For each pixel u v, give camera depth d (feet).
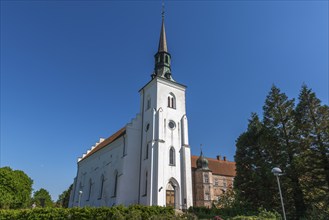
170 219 76.59
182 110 142.92
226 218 87.40
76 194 200.34
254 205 102.63
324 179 95.45
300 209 94.32
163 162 121.49
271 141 105.60
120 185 120.88
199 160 198.18
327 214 82.48
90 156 189.98
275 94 113.60
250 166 109.91
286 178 97.09
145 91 150.00
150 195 113.50
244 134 118.32
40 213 72.84
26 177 184.85
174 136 132.67
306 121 102.99
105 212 73.61
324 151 95.45
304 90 107.86
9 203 162.30
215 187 213.05
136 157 131.85
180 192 121.80
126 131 135.33
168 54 156.76
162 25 168.66
